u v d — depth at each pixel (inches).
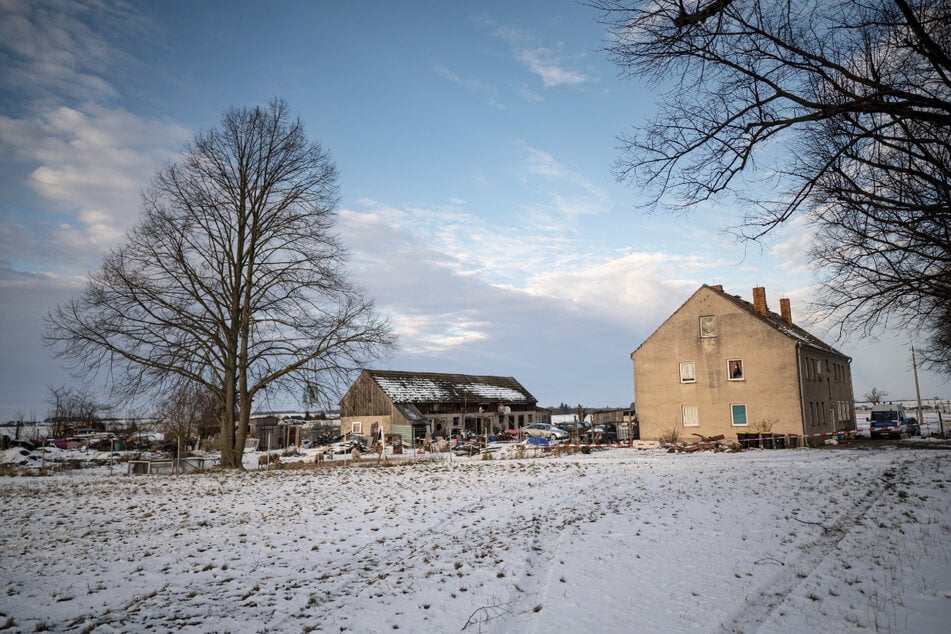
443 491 716.0
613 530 432.1
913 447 1318.9
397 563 374.9
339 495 713.0
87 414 2442.2
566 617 255.0
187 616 279.9
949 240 429.7
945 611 241.9
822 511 484.7
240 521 542.3
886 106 272.7
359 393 2400.3
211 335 1122.0
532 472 922.7
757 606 263.7
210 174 1159.0
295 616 278.1
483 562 363.3
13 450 1424.7
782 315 1983.3
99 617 277.7
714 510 503.8
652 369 1633.9
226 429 1142.3
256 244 1181.1
